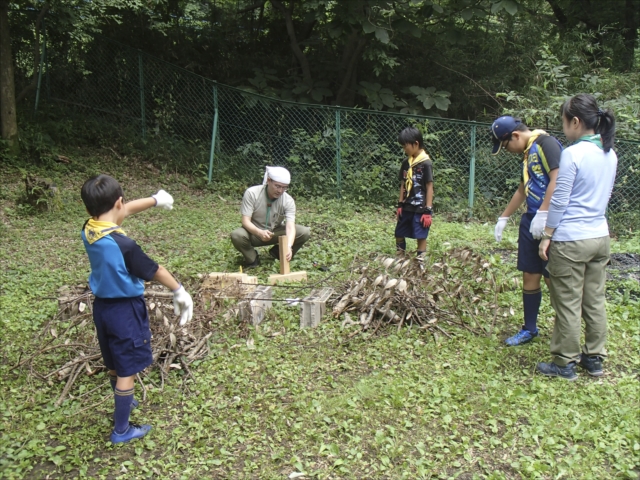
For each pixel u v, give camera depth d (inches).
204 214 360.5
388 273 207.9
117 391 133.0
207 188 431.5
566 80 449.4
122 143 470.0
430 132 415.5
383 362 170.9
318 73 514.9
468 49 520.7
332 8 442.0
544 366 162.6
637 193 375.2
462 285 203.3
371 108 493.4
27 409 149.6
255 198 246.2
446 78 508.4
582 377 161.3
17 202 349.1
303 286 228.2
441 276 220.8
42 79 488.7
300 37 541.6
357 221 351.9
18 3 449.1
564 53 494.0
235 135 458.3
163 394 155.5
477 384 156.8
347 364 169.2
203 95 466.9
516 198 185.9
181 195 413.7
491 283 206.1
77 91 498.9
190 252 280.2
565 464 125.4
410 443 133.7
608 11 544.1
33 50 482.0
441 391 151.6
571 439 134.4
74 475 126.4
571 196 152.7
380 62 474.3
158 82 476.7
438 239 304.8
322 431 138.0
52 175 406.3
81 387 158.6
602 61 515.2
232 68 522.0
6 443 134.4
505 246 299.6
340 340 183.0
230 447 133.6
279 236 244.8
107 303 131.3
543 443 131.7
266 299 195.3
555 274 155.5
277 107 440.8
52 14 450.6
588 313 159.6
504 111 429.1
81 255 276.4
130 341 131.4
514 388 155.9
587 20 546.9
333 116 426.9
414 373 162.7
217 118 453.4
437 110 505.7
